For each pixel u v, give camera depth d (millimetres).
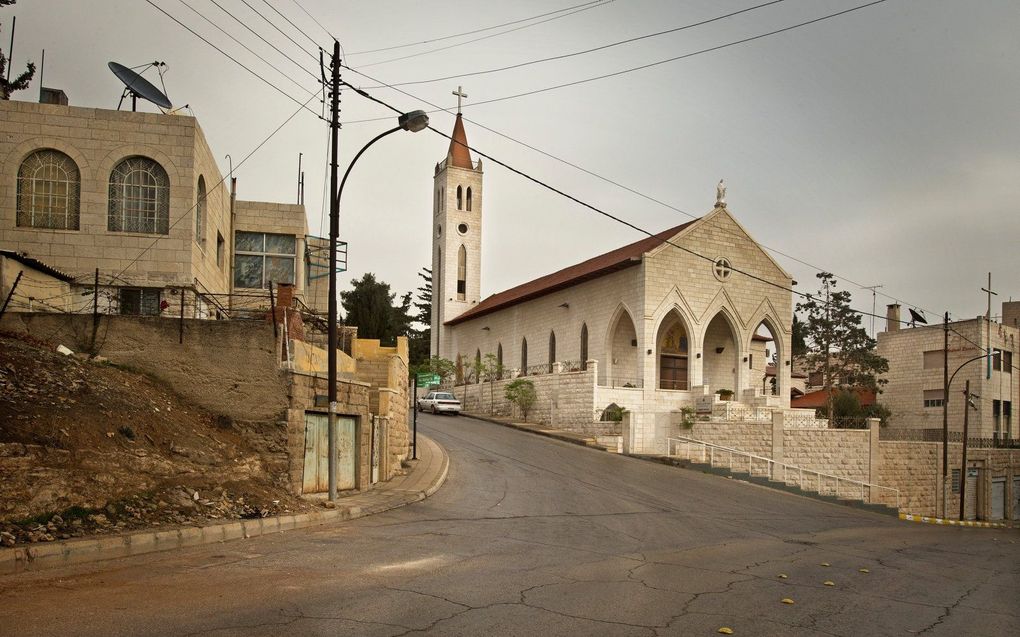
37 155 24125
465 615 7996
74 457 12102
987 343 53969
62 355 15781
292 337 19531
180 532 11688
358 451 20234
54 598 7957
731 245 47219
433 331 76188
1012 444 46906
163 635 6727
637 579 10664
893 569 13508
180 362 16906
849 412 54281
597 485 25047
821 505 28078
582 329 50688
